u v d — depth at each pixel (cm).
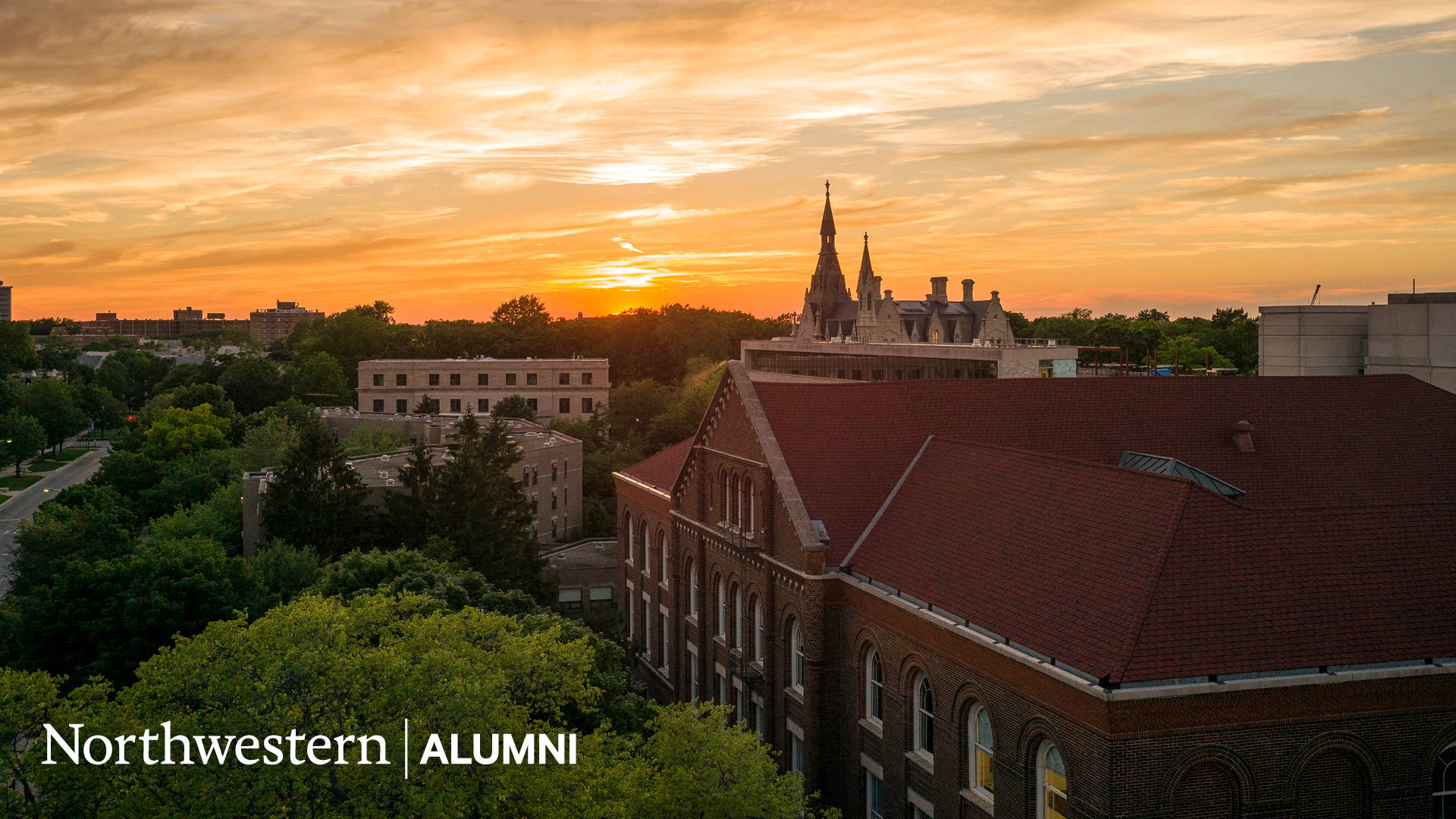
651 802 2958
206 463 12162
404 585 4984
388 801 2733
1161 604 2608
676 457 6462
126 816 2620
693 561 5469
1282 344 6059
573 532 11125
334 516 7569
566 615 6944
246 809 2655
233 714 2717
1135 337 16012
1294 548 2762
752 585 4562
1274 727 2488
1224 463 4216
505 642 3347
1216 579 2672
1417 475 4219
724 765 3064
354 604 3641
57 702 3084
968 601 3209
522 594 5562
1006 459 3784
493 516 7338
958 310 16550
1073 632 2723
